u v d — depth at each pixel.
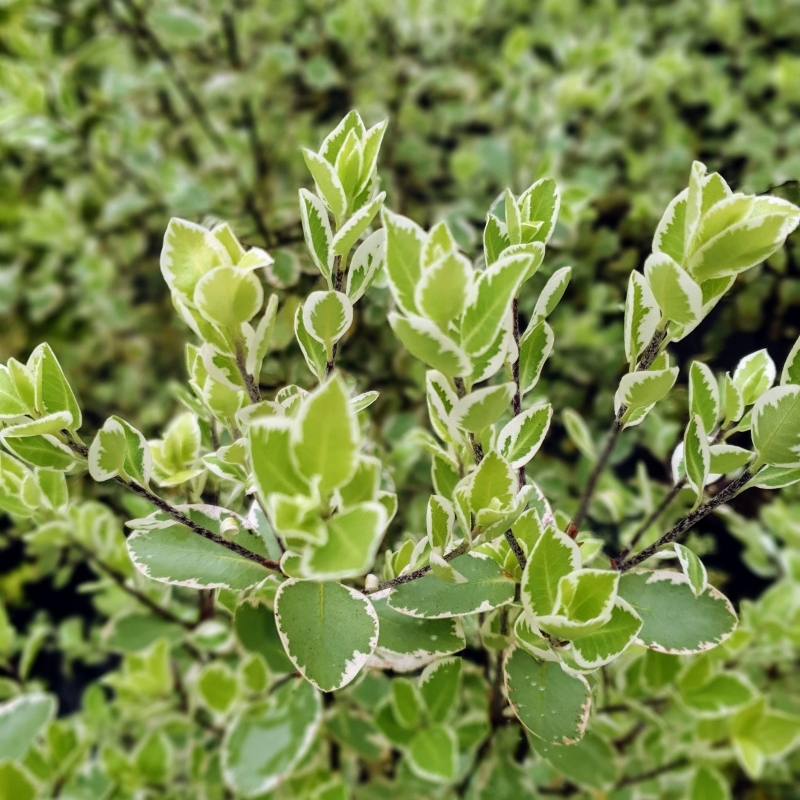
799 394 0.18
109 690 0.52
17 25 0.55
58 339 0.65
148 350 0.64
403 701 0.30
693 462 0.19
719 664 0.32
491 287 0.17
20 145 0.59
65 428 0.19
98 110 0.58
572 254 0.40
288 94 0.63
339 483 0.15
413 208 0.53
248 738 0.29
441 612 0.20
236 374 0.20
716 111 0.57
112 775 0.36
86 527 0.34
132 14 0.54
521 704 0.20
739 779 0.46
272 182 0.58
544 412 0.20
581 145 0.56
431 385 0.19
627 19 0.65
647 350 0.19
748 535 0.43
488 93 0.65
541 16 0.68
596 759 0.26
